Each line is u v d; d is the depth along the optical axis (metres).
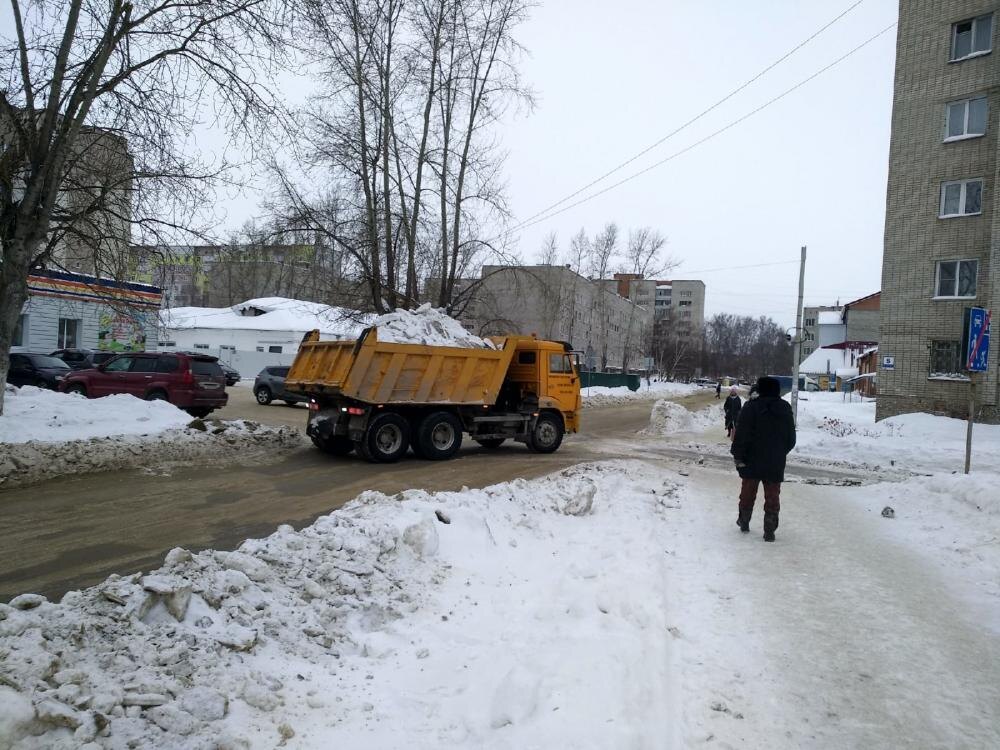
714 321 125.62
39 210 11.38
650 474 11.68
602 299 55.91
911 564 6.34
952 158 22.61
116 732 2.69
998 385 21.14
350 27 19.95
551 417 15.58
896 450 16.50
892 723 3.35
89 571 5.59
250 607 4.00
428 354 13.32
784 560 6.36
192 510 7.99
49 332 28.17
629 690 3.39
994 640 4.47
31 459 9.77
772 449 7.16
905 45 23.67
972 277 22.38
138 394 18.47
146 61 11.62
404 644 4.10
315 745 2.91
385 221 21.36
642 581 5.21
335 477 10.84
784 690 3.66
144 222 12.25
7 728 2.45
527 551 6.33
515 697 3.30
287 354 48.50
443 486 10.38
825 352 71.38
